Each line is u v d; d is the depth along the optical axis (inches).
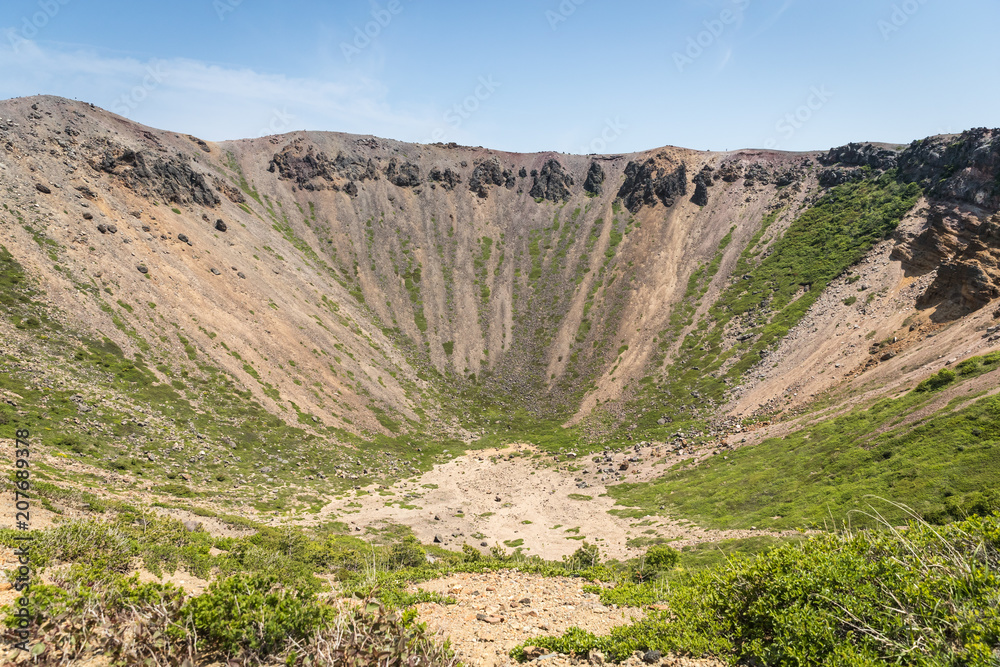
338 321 3745.1
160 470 1684.3
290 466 2223.2
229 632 256.2
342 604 292.2
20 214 2529.5
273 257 3946.9
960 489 1094.4
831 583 292.4
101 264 2620.6
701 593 375.9
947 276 2426.2
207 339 2723.9
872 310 2822.3
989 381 1503.4
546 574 658.8
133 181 3380.9
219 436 2172.7
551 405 3570.4
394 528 1803.6
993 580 245.9
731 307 3782.0
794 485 1615.4
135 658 240.5
